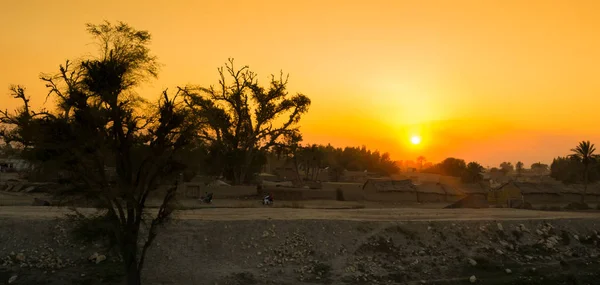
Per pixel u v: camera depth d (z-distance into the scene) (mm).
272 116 67688
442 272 31125
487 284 30125
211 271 27875
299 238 32000
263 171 122312
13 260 26375
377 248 32469
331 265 30031
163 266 27688
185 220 31859
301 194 62594
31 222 28984
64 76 24625
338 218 35562
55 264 26469
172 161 23719
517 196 76250
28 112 25125
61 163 22125
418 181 110250
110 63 23875
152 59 26938
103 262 27250
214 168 64750
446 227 36219
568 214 48281
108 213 23141
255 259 29656
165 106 23656
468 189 81875
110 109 22891
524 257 34906
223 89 66062
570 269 34031
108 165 24094
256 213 37562
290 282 27766
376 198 66750
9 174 73938
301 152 77438
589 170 90500
